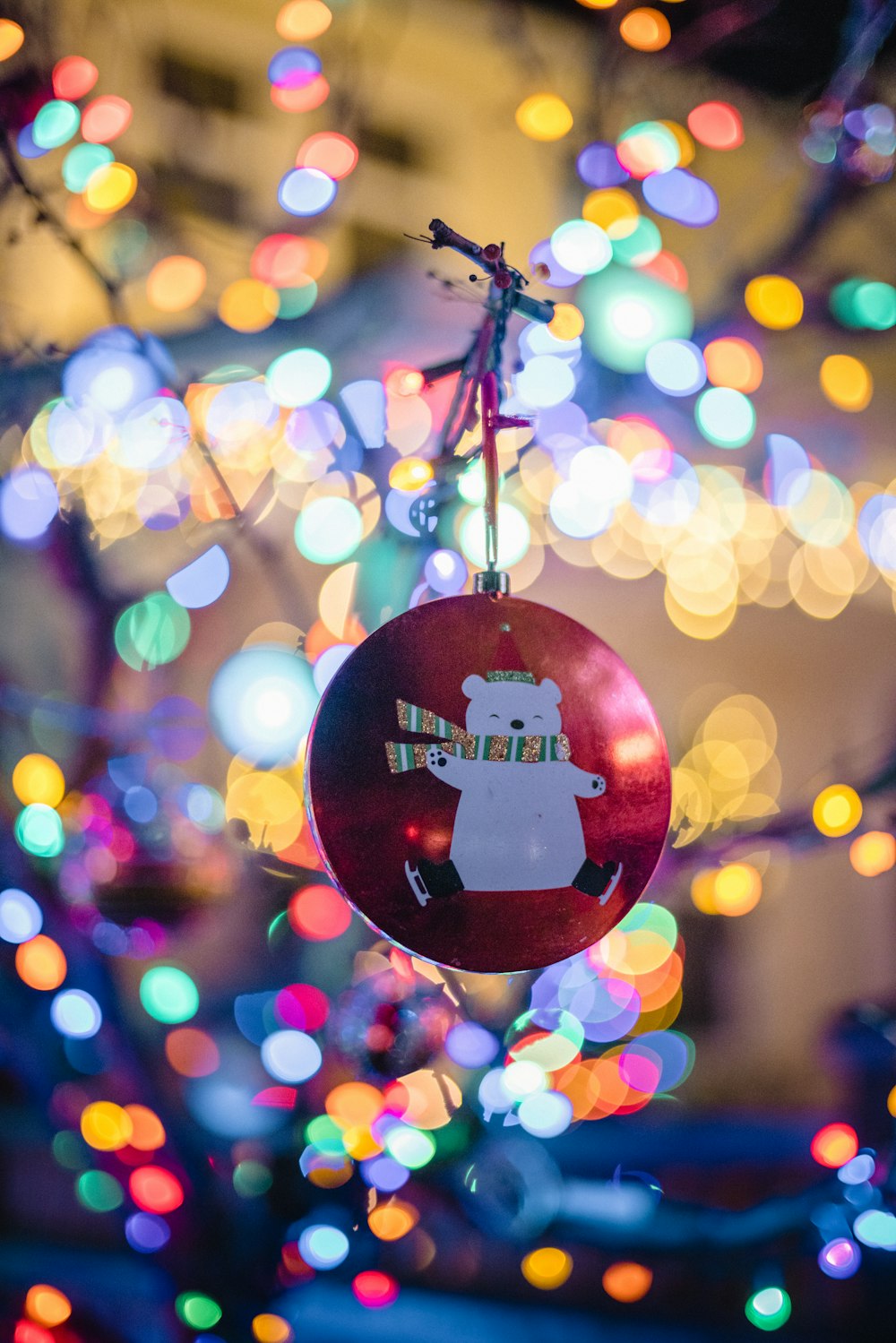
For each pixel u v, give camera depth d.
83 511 0.80
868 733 1.93
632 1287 1.04
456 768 0.57
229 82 1.58
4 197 0.77
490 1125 0.74
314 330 0.84
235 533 0.77
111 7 1.17
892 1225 0.82
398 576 0.72
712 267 0.91
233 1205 0.75
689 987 1.87
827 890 1.91
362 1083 0.71
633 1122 1.39
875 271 0.94
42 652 1.10
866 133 0.77
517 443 0.79
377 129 1.74
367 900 0.56
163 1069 0.77
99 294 1.10
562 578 1.69
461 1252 1.39
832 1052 1.09
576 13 1.30
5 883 0.75
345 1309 1.37
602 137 0.88
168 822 0.75
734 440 0.87
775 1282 0.87
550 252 0.83
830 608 1.76
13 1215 1.41
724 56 1.11
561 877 0.57
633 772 0.58
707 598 1.66
